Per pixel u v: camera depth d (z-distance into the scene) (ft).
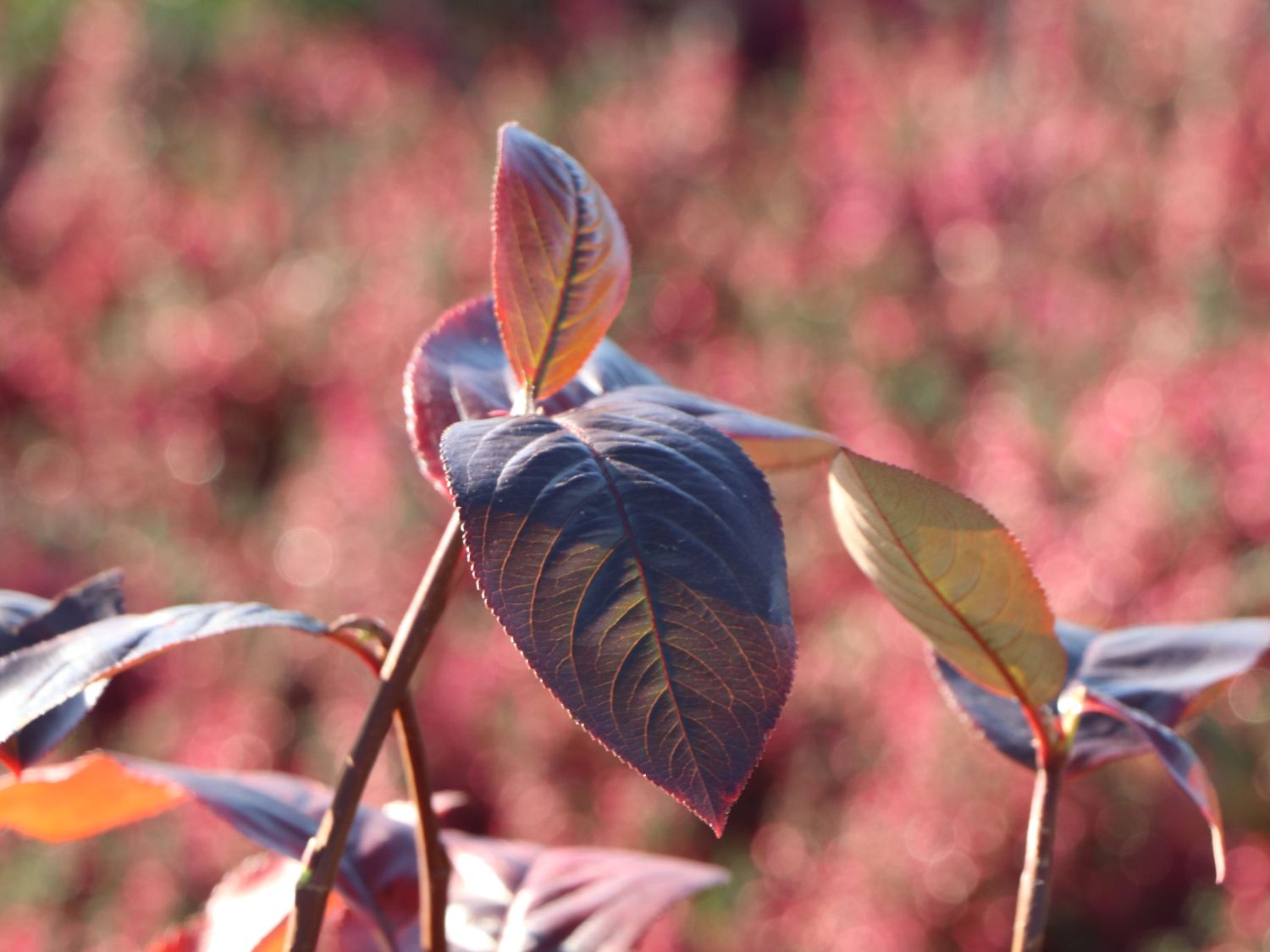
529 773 10.78
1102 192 14.89
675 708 1.60
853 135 18.12
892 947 9.21
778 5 25.84
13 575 13.79
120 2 26.78
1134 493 10.18
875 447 12.51
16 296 19.27
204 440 16.63
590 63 24.38
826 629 11.28
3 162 24.94
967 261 14.98
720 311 16.14
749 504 1.74
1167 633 2.92
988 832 9.25
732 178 18.62
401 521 12.53
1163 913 9.56
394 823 3.04
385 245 17.48
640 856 3.26
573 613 1.62
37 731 2.16
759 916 9.93
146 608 13.19
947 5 23.20
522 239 2.09
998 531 2.17
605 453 1.75
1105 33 17.35
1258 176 13.30
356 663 11.69
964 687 2.82
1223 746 9.63
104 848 11.01
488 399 2.35
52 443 16.93
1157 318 12.57
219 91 25.23
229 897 3.02
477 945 2.97
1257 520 9.76
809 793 10.55
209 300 18.34
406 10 29.68
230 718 11.58
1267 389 10.36
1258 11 15.51
